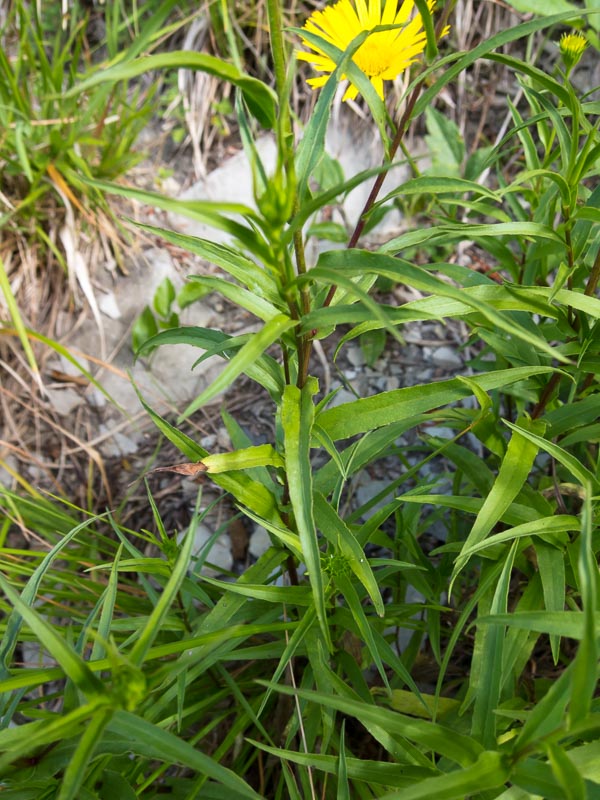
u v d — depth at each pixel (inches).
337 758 7.0
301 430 6.8
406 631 12.5
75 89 4.7
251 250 5.6
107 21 16.5
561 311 8.2
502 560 8.5
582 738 6.8
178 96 17.9
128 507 15.2
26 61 17.6
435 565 13.3
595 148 7.3
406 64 8.8
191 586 9.2
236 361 5.8
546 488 10.7
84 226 17.0
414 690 8.2
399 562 8.5
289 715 10.7
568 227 7.8
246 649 9.0
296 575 9.5
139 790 8.5
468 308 7.7
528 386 9.3
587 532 4.9
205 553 10.2
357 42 6.4
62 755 7.0
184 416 5.6
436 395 7.7
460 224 7.9
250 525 14.6
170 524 14.9
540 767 5.4
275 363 7.6
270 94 5.2
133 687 5.4
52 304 17.0
